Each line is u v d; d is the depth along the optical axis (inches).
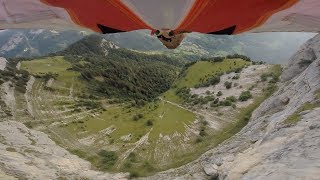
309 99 2893.7
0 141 4042.8
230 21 223.6
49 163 3688.5
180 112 4926.2
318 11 218.8
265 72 5216.5
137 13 217.6
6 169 3299.7
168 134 4242.1
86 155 4087.1
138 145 4121.6
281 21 232.4
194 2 201.9
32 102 6043.3
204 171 3053.6
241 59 6333.7
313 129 2363.4
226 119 4315.9
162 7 207.8
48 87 6934.1
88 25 251.1
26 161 3585.1
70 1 222.5
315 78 3292.3
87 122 5324.8
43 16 244.8
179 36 241.4
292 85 3789.4
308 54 4279.0
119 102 7101.4
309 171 1907.0
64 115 5689.0
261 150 2546.8
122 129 4805.6
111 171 3634.4
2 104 5531.5
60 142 4485.7
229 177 2469.2
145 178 3371.1
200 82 5944.9
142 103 6501.0
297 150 2197.3
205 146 3757.4
